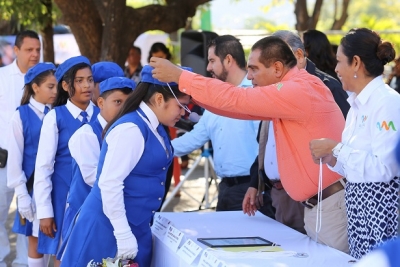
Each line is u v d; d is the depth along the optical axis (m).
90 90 4.26
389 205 2.93
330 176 3.31
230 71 4.52
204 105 3.43
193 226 3.54
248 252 2.99
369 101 2.97
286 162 3.37
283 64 3.29
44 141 4.20
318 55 5.02
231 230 3.47
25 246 5.38
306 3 10.78
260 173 4.06
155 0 9.16
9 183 4.63
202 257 2.97
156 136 3.26
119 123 3.17
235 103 3.15
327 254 3.02
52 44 9.12
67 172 4.24
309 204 3.43
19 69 5.46
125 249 3.16
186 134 5.04
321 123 3.24
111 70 4.62
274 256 2.95
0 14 8.80
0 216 5.35
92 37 7.84
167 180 5.26
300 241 3.26
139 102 3.26
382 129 2.88
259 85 3.36
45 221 4.18
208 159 6.84
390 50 2.96
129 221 3.26
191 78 3.16
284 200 4.04
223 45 4.53
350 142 3.05
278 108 3.15
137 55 10.11
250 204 4.03
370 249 2.98
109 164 3.12
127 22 7.51
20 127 4.64
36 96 4.71
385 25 19.38
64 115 4.25
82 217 3.29
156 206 3.35
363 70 2.98
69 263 3.25
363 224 3.00
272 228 3.54
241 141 4.71
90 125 3.91
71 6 7.64
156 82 3.22
